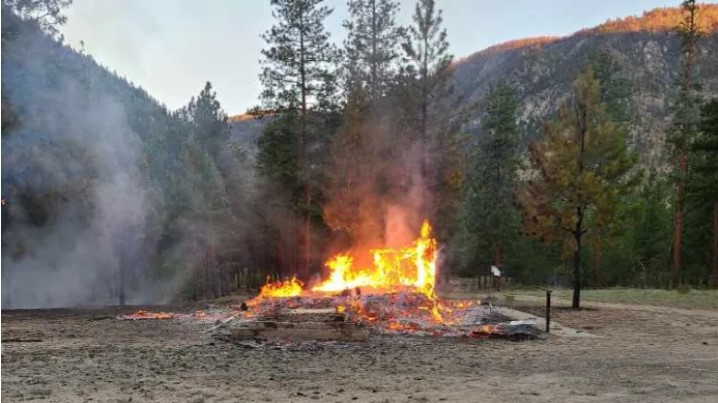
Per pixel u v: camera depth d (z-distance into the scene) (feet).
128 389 25.50
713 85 390.83
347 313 49.21
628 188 73.05
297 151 116.88
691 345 40.16
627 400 23.63
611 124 72.33
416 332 45.85
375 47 121.90
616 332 47.44
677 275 118.01
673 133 134.41
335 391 25.31
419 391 25.29
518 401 23.38
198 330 48.01
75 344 39.75
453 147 97.55
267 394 24.70
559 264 151.53
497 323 50.72
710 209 125.29
